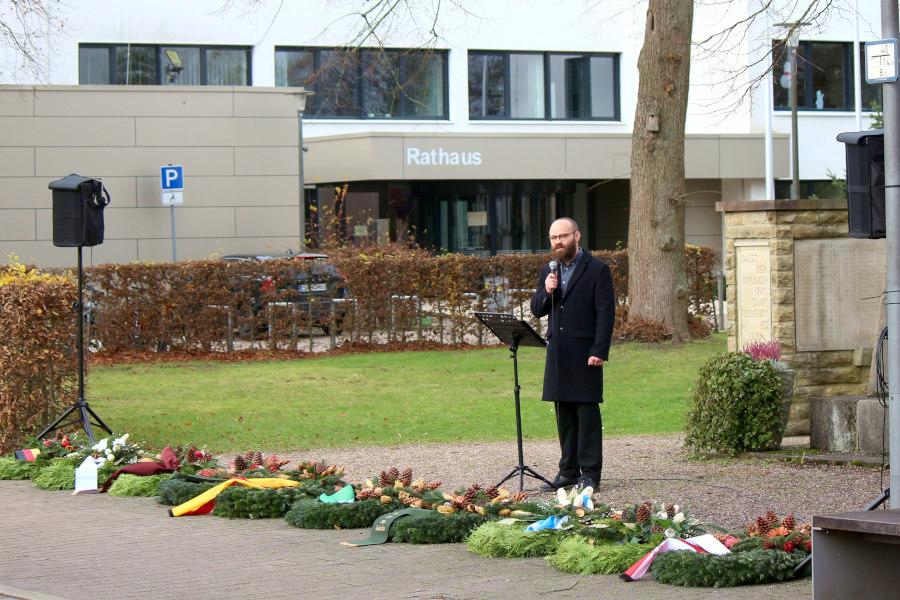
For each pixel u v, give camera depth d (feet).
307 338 70.54
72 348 39.52
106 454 34.65
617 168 114.52
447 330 72.18
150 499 31.83
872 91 122.83
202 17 108.78
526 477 34.63
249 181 87.97
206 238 87.25
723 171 116.06
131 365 63.05
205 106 86.74
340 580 22.08
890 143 22.21
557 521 24.70
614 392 53.26
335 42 112.06
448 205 118.01
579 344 31.35
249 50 110.93
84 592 21.54
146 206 85.81
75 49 104.27
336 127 114.32
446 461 38.06
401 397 52.39
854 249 41.96
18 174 83.15
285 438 43.11
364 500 27.71
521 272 72.64
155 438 42.22
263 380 57.31
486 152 111.04
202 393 53.21
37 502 31.48
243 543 25.66
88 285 65.36
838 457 34.78
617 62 123.65
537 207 121.60
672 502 29.30
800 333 41.34
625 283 76.18
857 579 19.56
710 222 121.70
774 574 21.52
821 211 41.55
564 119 121.90
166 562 23.91
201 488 30.66
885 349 35.24
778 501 29.53
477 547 24.29
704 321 76.48
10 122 82.94
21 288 38.06
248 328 67.82
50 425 37.60
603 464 36.11
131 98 85.25
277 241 88.69
